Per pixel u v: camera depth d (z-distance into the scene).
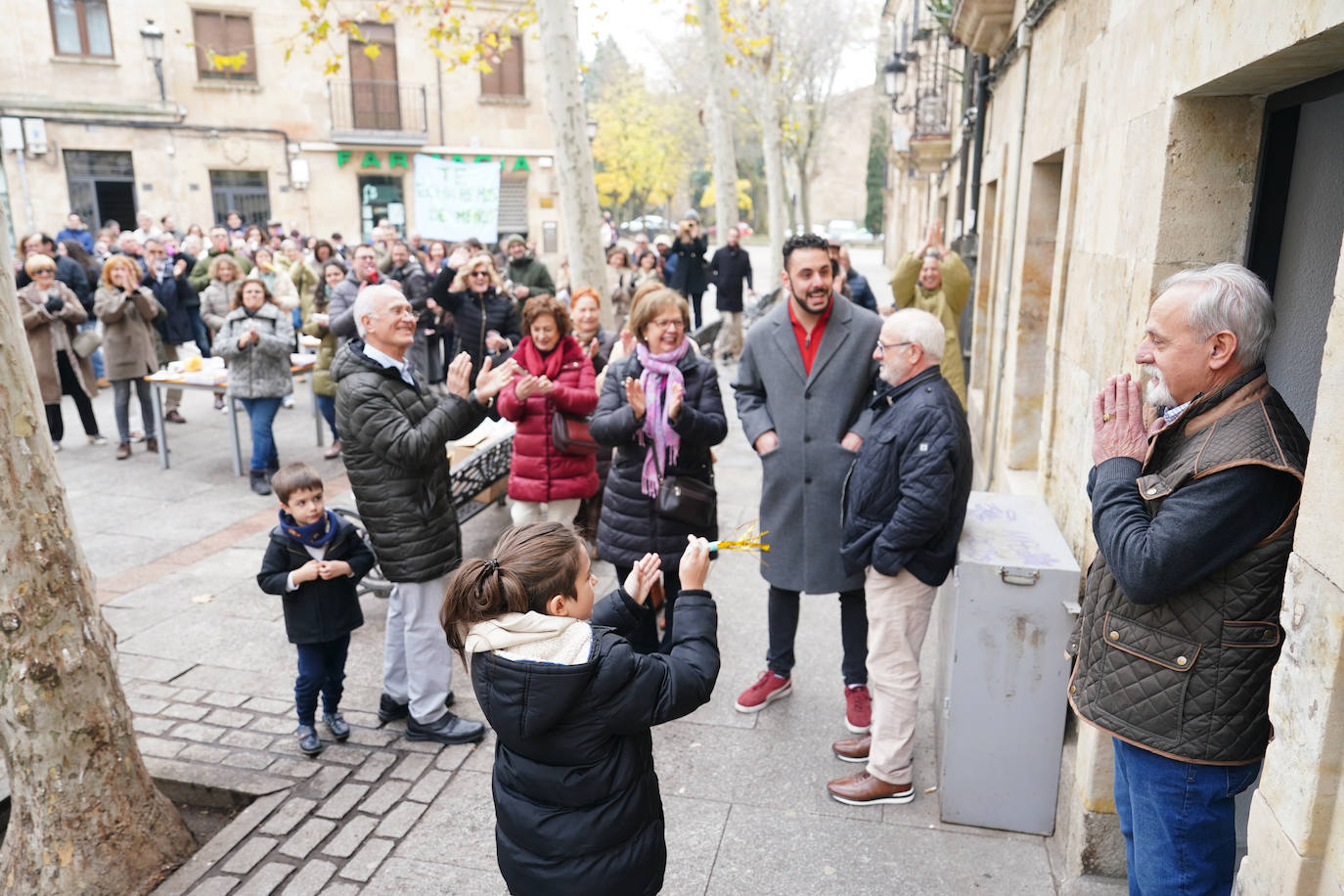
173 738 3.97
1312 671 1.66
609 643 2.01
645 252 14.16
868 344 3.86
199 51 21.72
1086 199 3.54
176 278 10.78
